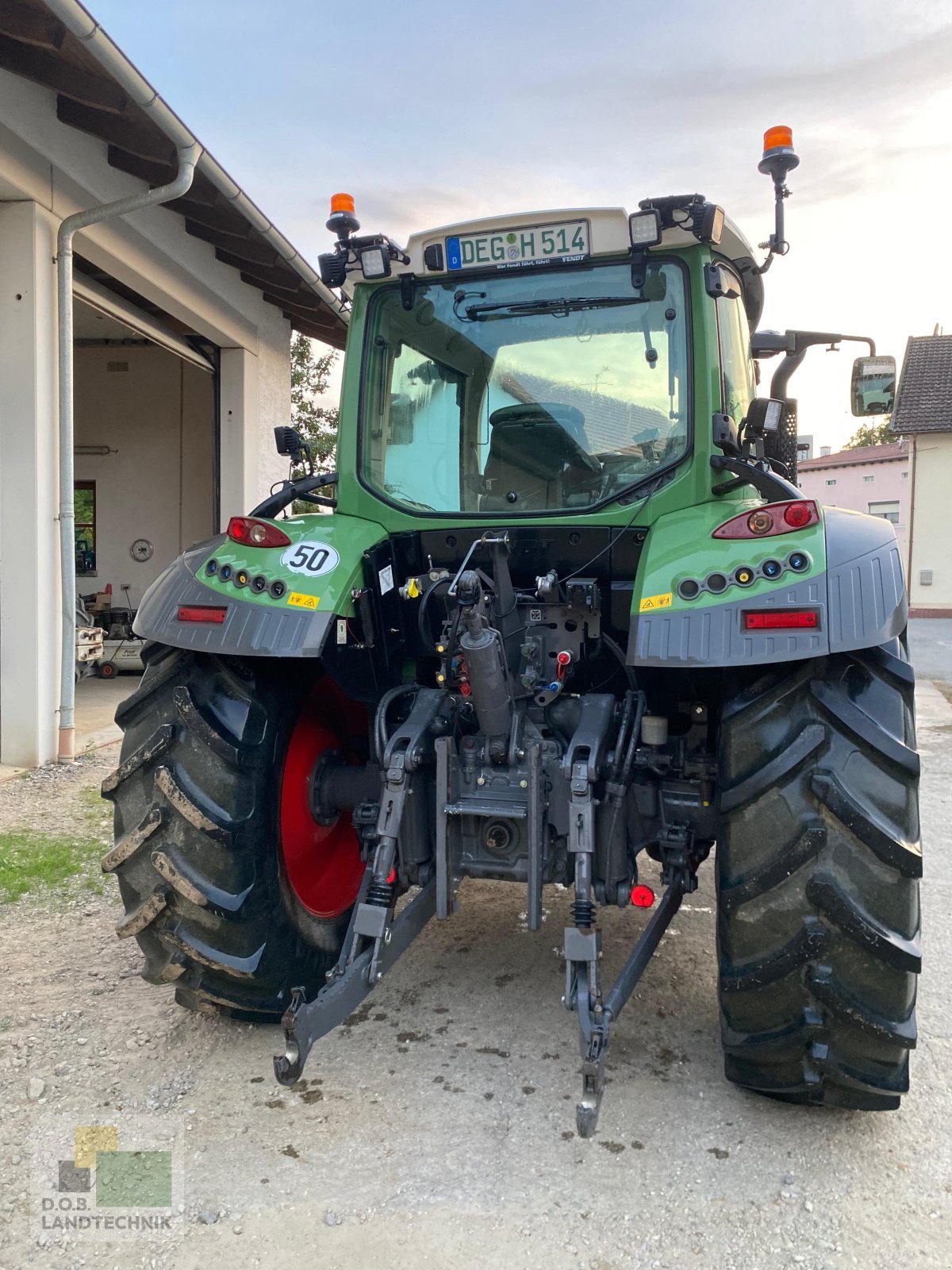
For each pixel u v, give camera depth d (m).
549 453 2.76
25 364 5.50
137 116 5.34
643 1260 1.81
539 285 2.77
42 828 4.51
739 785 2.10
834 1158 2.12
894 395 3.40
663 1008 2.83
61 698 5.75
